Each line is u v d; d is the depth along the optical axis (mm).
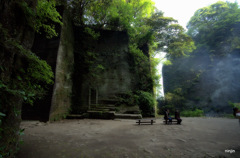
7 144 2504
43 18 7031
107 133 5578
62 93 10398
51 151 3428
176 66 50875
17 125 2814
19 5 2799
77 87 12586
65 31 11195
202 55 44750
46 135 5117
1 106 2299
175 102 36312
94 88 12992
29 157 3008
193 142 4176
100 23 15414
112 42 15133
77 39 13773
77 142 4250
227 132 5688
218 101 36281
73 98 12211
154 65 17562
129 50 15445
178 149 3551
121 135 5211
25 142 4098
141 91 14453
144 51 17328
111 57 14594
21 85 2867
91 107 12305
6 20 2471
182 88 44688
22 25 2955
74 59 13180
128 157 3064
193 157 3014
